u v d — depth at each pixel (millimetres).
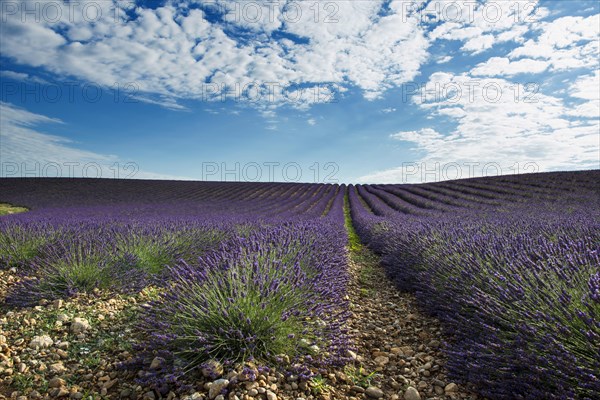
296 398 2262
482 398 2381
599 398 1890
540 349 2207
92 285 4297
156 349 2680
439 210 18656
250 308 2752
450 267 4059
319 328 2984
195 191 41156
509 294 2793
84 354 2814
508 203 20188
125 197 33781
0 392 2295
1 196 31469
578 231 5219
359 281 5816
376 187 49188
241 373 2291
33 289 4152
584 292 2463
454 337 3342
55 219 9500
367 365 2938
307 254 4730
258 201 32594
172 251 5805
